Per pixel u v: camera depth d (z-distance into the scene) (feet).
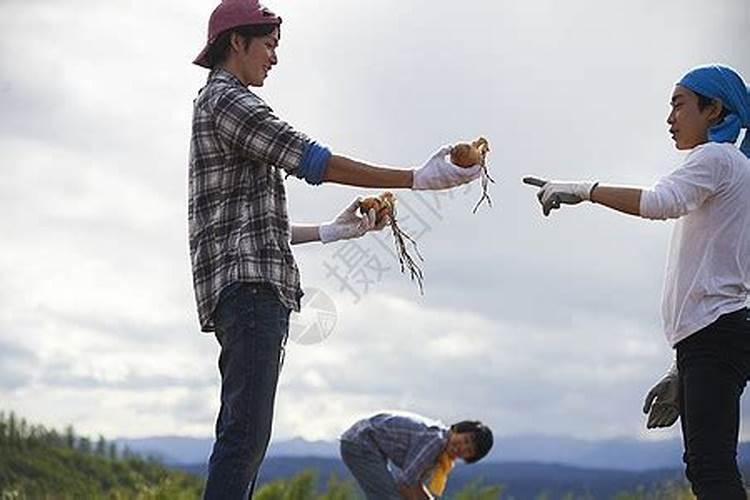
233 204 20.07
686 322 20.98
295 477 51.98
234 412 19.66
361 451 37.32
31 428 71.67
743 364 20.90
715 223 20.92
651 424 22.33
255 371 19.63
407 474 36.83
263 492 51.98
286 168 19.81
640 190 20.63
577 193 20.92
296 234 23.08
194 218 20.22
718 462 20.59
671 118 21.76
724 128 21.48
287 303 20.03
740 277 20.93
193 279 20.18
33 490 64.03
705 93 21.43
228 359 19.85
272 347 19.75
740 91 21.48
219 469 19.56
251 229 19.95
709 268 20.92
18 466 67.67
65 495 62.39
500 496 51.72
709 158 20.76
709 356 20.85
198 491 55.26
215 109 19.98
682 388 21.17
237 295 19.71
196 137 20.24
